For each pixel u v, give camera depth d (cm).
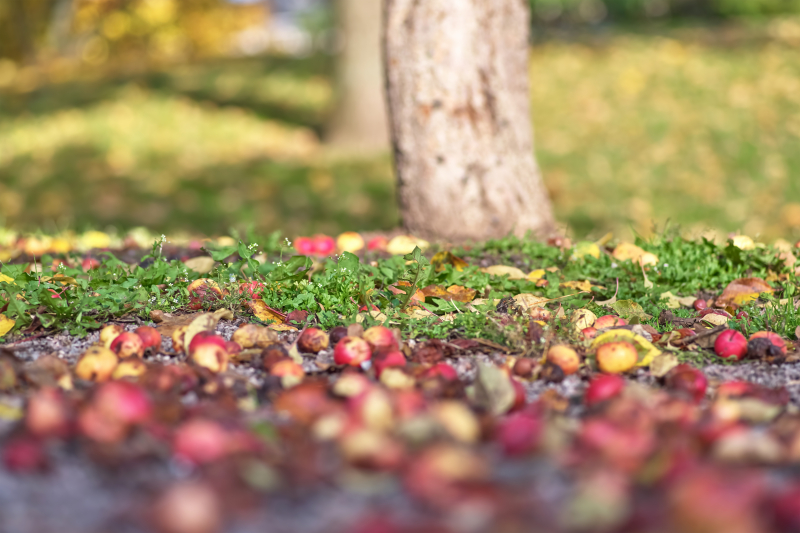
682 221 566
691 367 238
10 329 253
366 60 690
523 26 379
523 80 381
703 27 1016
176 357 240
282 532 172
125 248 357
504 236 363
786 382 231
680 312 272
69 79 1029
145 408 196
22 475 183
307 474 182
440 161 369
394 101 376
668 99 738
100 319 265
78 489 180
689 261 315
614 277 305
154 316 264
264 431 193
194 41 1429
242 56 1063
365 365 232
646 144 668
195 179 634
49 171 657
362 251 345
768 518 171
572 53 886
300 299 268
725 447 188
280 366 224
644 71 802
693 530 168
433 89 366
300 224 570
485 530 169
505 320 250
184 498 171
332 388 214
